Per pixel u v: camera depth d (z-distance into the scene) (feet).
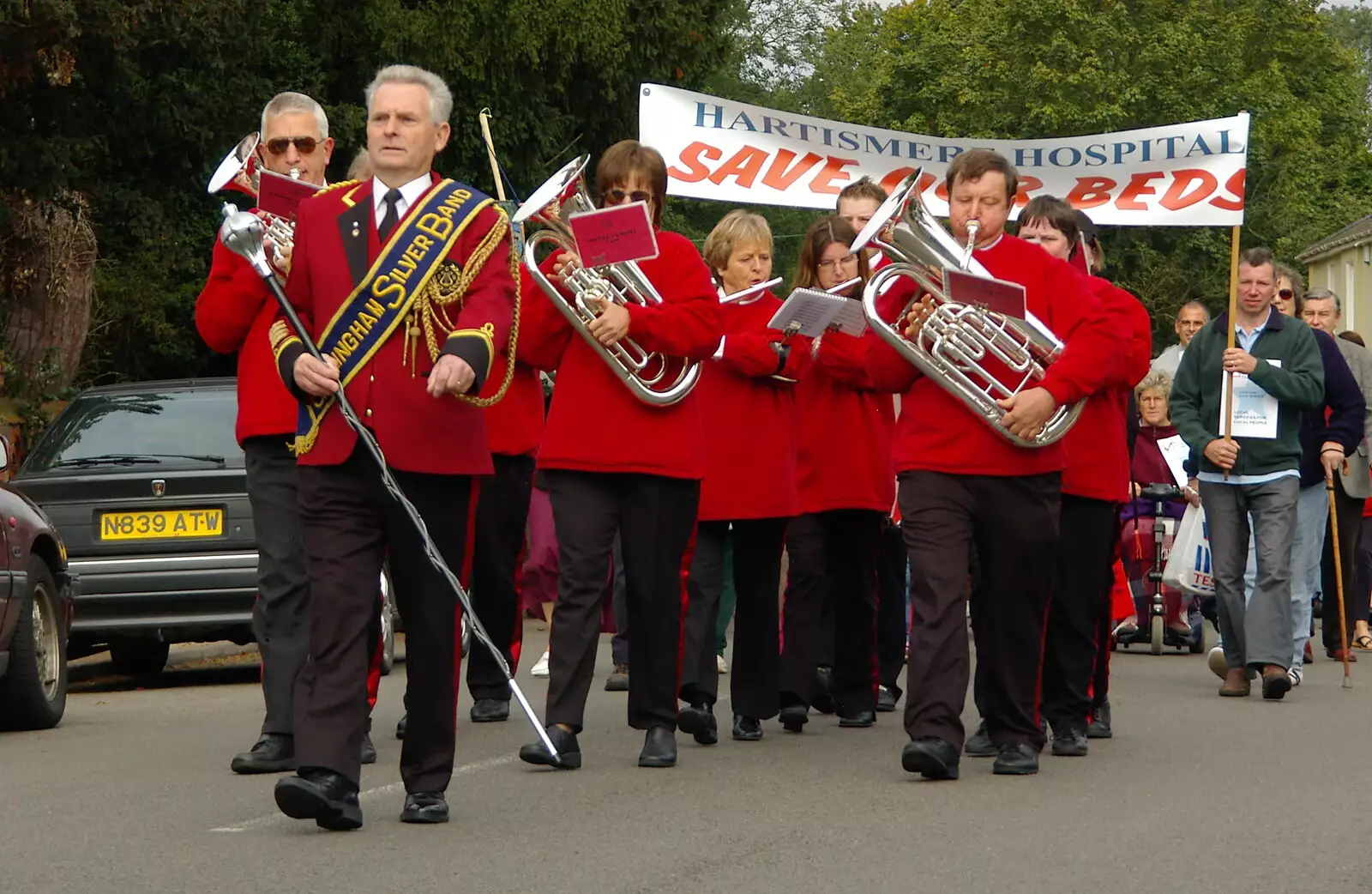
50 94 60.54
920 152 44.88
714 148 45.03
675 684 23.91
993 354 21.97
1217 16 167.94
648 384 23.35
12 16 53.93
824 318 25.63
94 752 26.27
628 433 23.24
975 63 164.14
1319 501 34.73
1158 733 27.30
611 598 38.17
